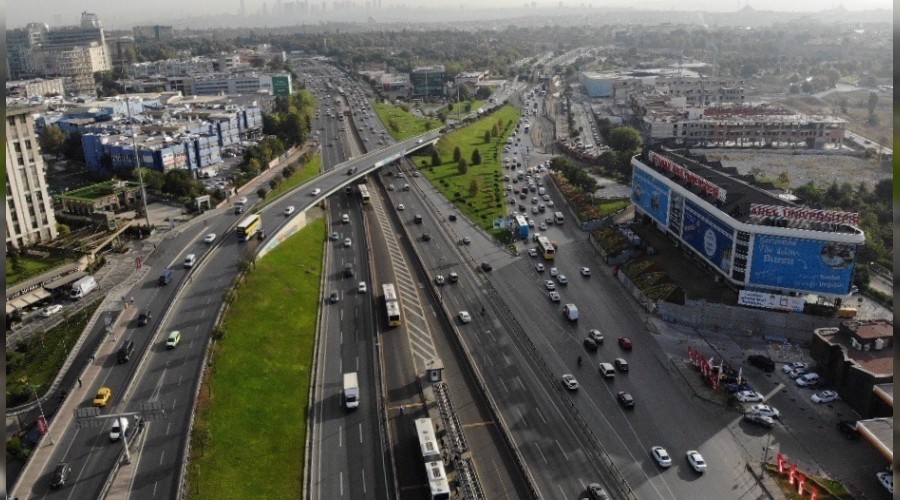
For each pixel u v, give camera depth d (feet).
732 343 510.99
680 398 440.04
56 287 549.54
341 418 413.18
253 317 518.37
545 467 372.99
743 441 397.19
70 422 385.29
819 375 459.32
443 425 407.23
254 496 346.74
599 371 470.80
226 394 416.87
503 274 641.81
